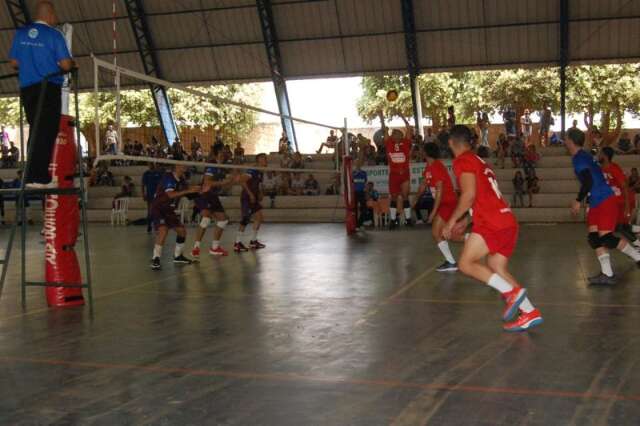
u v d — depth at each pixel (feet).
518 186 65.72
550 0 69.67
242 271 31.55
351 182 52.95
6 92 86.89
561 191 68.23
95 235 56.95
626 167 69.82
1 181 71.31
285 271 31.24
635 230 43.06
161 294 25.32
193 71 81.25
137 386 13.57
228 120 115.44
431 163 30.48
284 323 19.57
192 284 27.76
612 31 70.08
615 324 18.66
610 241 25.35
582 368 14.28
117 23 79.46
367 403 12.25
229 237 51.90
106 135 86.99
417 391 12.88
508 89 101.71
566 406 11.87
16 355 16.25
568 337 17.16
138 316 21.08
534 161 70.59
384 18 73.77
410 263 33.47
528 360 14.99
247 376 14.15
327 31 75.66
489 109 106.42
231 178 40.47
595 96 99.76
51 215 23.16
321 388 13.21
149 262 36.09
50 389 13.47
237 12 76.43
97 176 80.07
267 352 16.17
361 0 73.31
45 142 21.93
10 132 120.47
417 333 17.93
